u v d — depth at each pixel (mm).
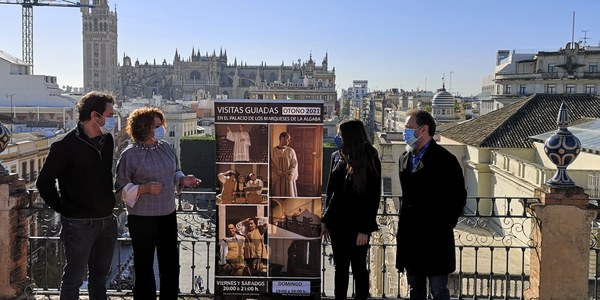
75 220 7551
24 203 8906
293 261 8234
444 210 7648
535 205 8656
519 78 84375
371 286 24297
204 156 71562
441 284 8008
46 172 7371
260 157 8078
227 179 8102
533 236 8992
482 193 33281
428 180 7664
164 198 7797
